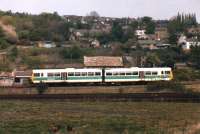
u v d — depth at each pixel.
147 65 166.12
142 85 119.94
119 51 197.38
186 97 95.12
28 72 132.62
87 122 73.75
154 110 85.75
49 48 190.88
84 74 122.19
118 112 83.88
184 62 176.50
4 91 112.88
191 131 65.12
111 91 113.94
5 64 158.00
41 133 66.25
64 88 115.19
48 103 94.38
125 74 122.31
